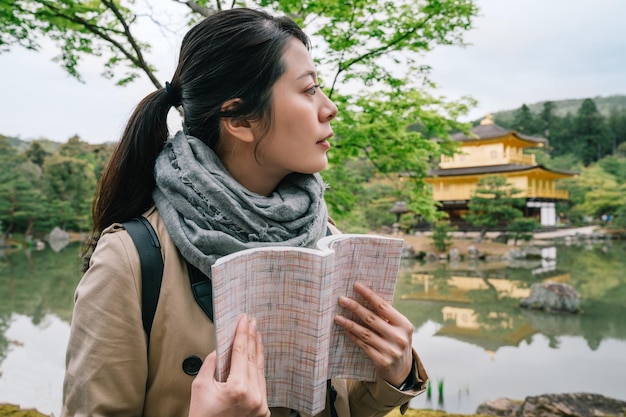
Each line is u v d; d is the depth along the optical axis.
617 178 48.62
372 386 0.95
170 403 0.80
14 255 30.34
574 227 48.50
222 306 0.63
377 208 34.09
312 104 0.89
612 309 14.08
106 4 4.57
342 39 4.96
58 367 8.20
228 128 0.90
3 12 4.42
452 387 8.02
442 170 42.19
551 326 12.30
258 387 0.64
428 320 13.13
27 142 60.06
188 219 0.83
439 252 29.30
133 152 0.94
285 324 0.74
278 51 0.86
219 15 0.92
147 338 0.80
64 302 14.64
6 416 4.64
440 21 4.93
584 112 71.88
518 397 7.58
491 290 17.73
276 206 0.85
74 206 43.56
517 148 43.47
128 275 0.80
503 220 37.03
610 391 7.88
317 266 0.69
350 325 0.80
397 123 5.55
